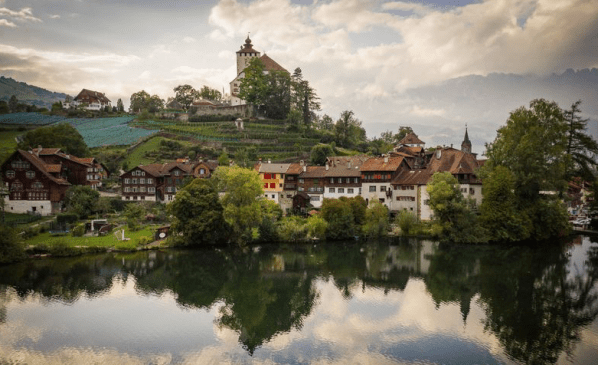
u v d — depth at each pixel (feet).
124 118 652.07
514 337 140.36
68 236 266.36
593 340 137.69
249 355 129.80
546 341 136.98
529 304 168.35
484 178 284.61
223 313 162.91
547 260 230.07
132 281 198.70
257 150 479.00
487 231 266.57
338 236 280.51
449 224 270.67
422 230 286.05
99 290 185.68
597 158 291.99
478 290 184.85
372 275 208.13
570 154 278.46
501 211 264.72
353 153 498.69
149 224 304.91
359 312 162.40
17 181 317.42
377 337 141.18
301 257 241.55
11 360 124.47
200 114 606.14
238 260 235.20
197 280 201.57
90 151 468.75
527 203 272.72
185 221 260.21
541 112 279.08
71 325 149.28
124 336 141.38
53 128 421.18
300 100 619.26
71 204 312.29
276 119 580.30
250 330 147.43
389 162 339.36
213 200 266.36
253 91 591.37
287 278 204.64
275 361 126.21
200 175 371.97
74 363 123.34
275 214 313.94
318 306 169.17
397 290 186.19
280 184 362.33
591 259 231.91
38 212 316.40
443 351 130.93
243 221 254.88
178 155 467.11
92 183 383.86
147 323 152.46
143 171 359.66
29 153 331.36
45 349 131.44
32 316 155.94
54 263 224.53
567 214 278.05
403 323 151.94
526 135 266.16
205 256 242.37
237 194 259.80
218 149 485.56
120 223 304.50
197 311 164.76
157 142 510.99
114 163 442.09
